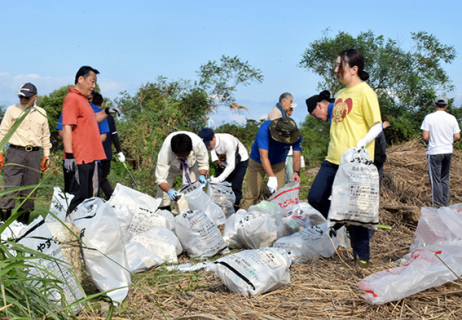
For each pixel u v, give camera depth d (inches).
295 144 240.1
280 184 252.5
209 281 149.4
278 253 142.7
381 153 166.7
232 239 200.8
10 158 246.5
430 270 130.4
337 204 151.7
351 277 150.8
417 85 773.9
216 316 117.8
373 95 158.2
